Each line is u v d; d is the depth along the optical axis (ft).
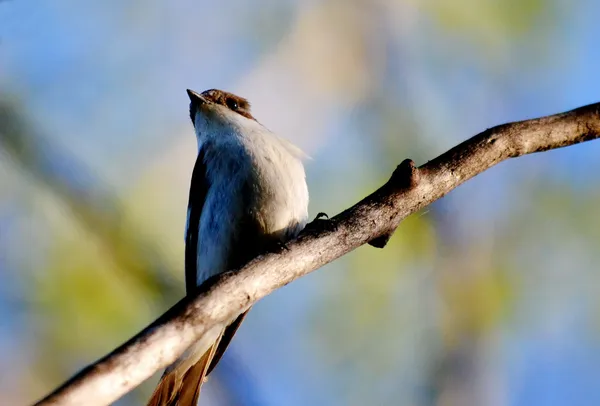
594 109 23.41
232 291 17.98
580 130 23.21
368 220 20.90
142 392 33.32
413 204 21.49
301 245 19.93
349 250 20.81
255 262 19.04
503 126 22.86
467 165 22.07
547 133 22.89
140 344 15.51
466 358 37.01
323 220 20.86
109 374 14.71
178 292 37.01
